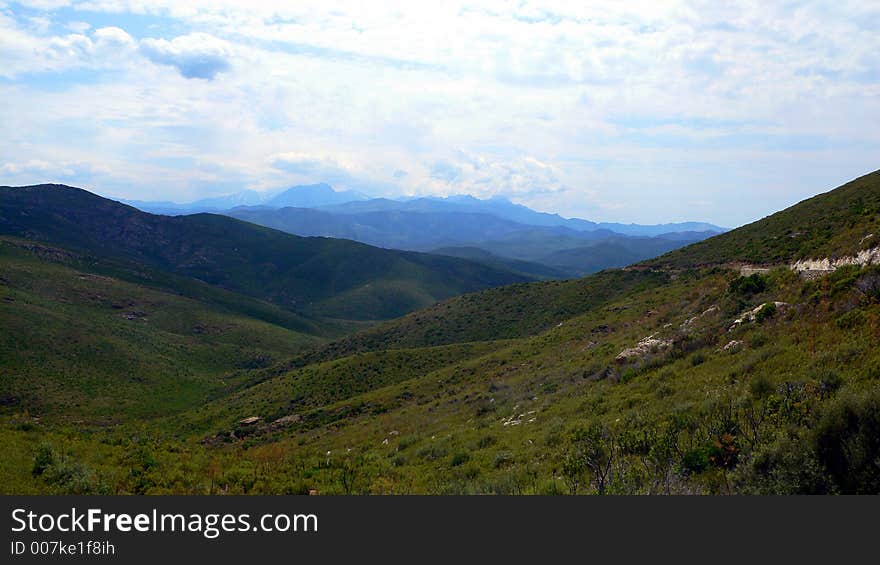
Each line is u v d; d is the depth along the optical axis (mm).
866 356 15453
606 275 94312
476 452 20688
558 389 29312
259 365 133875
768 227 71000
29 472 14984
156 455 19938
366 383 67750
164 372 106812
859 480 9539
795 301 24188
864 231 29453
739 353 21703
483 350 70188
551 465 15688
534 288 106625
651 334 34000
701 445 13016
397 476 19250
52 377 88000
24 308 105812
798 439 10891
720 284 40219
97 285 150250
